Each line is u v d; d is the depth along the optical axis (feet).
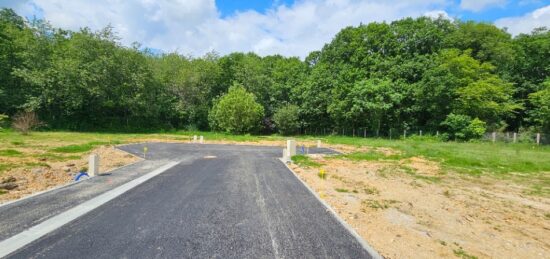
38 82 106.93
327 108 126.72
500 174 39.58
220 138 99.09
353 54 131.85
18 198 21.98
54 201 20.98
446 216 21.30
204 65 148.25
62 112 119.65
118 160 42.98
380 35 128.47
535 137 95.40
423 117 121.90
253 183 28.40
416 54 121.49
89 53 119.96
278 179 30.58
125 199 21.85
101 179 29.04
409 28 127.24
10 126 95.81
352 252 13.89
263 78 151.02
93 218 17.63
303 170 37.27
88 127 123.85
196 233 15.66
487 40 120.26
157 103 138.92
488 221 20.77
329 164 43.24
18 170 30.40
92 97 119.75
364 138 111.24
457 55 113.39
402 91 113.19
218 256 13.08
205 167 37.83
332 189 27.55
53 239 14.57
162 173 32.99
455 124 100.99
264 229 16.44
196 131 135.74
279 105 149.07
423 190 29.27
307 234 15.88
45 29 117.91
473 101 103.76
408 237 16.72
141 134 112.06
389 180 33.53
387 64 119.44
